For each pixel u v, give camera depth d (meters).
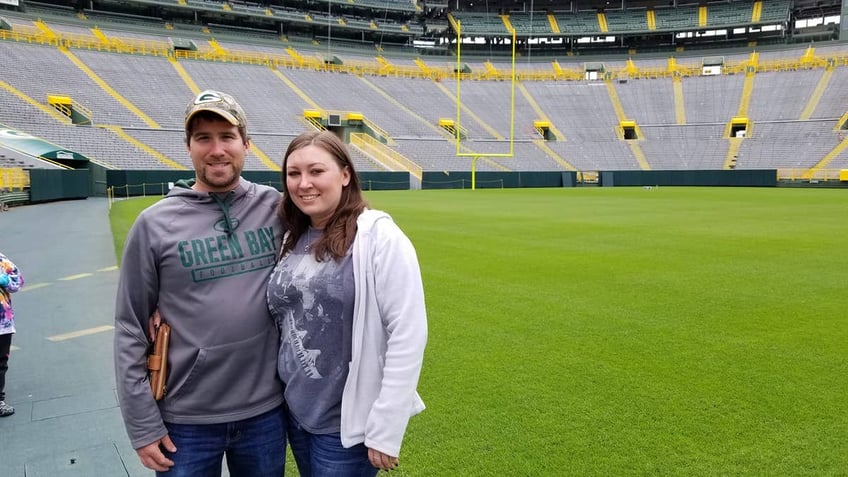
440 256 10.22
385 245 2.00
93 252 10.36
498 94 49.22
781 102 43.59
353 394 2.03
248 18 47.34
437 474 3.12
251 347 2.14
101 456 3.25
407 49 53.75
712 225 15.13
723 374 4.53
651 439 3.49
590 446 3.40
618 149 43.97
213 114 2.05
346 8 51.62
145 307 2.10
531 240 12.28
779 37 50.44
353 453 2.08
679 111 46.00
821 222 15.80
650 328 5.77
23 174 21.77
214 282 2.11
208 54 42.19
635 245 11.51
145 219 2.08
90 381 4.32
